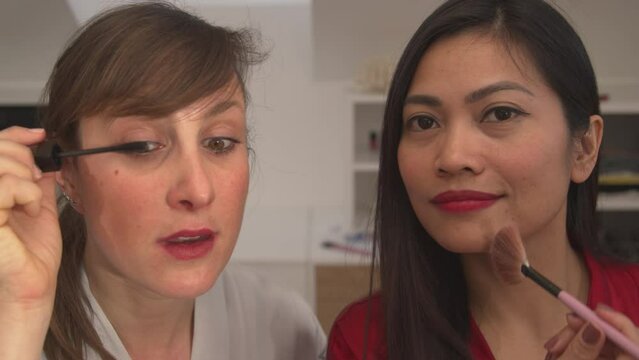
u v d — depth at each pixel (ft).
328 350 2.60
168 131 1.99
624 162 7.00
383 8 6.88
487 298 2.34
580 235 2.47
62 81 2.05
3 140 1.84
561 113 2.08
